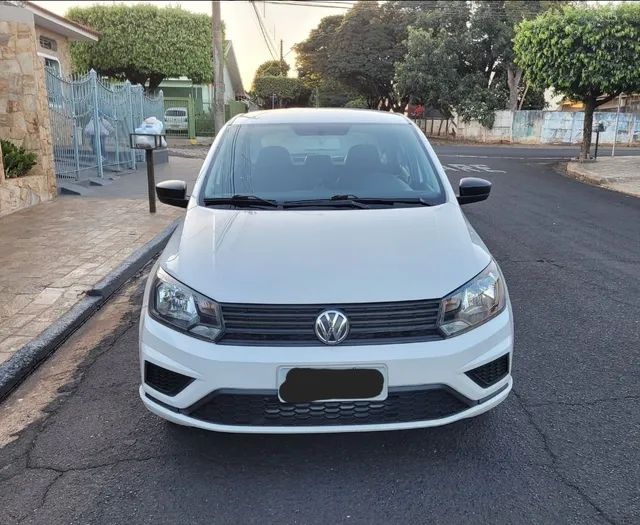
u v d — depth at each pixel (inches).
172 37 997.2
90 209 362.3
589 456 116.9
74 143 446.0
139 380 152.0
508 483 108.7
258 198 144.2
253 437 123.9
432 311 105.8
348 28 1412.4
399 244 119.3
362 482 109.1
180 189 156.4
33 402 141.7
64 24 621.6
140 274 245.0
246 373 101.2
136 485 109.0
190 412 106.0
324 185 150.6
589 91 701.9
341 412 104.1
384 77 1438.2
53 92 420.5
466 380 106.0
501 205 419.8
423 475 111.0
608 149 1072.8
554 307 203.3
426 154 163.3
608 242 304.2
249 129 169.5
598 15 649.6
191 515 101.0
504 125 1235.2
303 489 107.3
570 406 136.2
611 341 174.1
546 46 672.4
